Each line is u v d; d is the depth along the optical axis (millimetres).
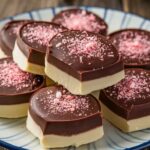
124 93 278
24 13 370
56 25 308
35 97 267
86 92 263
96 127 260
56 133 253
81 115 255
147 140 267
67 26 332
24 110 282
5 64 298
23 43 285
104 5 434
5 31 319
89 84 261
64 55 266
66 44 275
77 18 345
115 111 275
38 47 281
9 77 287
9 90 279
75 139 257
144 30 338
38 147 261
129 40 326
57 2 438
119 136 273
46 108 259
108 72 264
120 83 285
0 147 270
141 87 281
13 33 317
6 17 377
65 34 286
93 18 345
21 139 268
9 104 278
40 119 254
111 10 381
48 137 254
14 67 295
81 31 291
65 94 268
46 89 273
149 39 328
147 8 431
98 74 261
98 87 265
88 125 256
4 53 312
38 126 257
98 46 276
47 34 295
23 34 293
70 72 261
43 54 278
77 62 261
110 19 378
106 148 263
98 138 264
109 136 273
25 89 280
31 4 433
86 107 260
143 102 271
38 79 286
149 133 274
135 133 274
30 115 264
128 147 262
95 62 263
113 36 332
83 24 336
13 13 417
